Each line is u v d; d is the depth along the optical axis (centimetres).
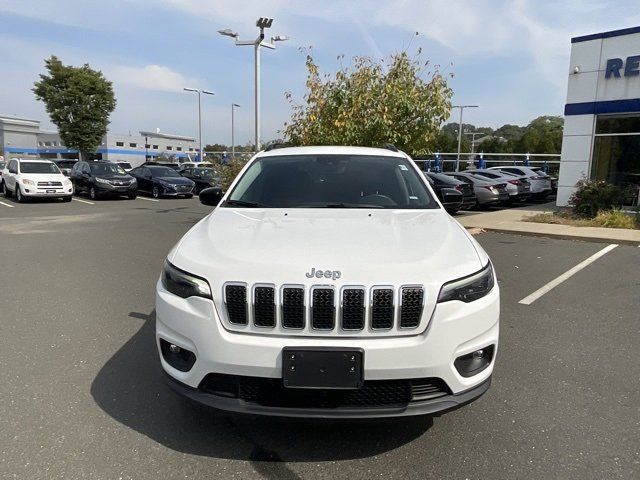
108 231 1109
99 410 305
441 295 241
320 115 1033
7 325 460
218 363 241
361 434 282
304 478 244
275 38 1691
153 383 343
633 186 1328
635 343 422
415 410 238
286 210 350
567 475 245
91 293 573
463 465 254
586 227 1117
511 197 1702
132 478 241
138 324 465
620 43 1395
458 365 248
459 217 1355
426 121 988
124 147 8306
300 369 232
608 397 326
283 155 435
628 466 252
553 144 5300
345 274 239
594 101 1460
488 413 305
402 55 995
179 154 7912
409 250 264
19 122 9194
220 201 390
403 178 401
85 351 398
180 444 271
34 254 820
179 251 281
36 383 341
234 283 243
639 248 895
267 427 288
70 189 1964
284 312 238
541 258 799
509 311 512
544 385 343
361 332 237
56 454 260
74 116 4003
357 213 341
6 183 2088
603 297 565
